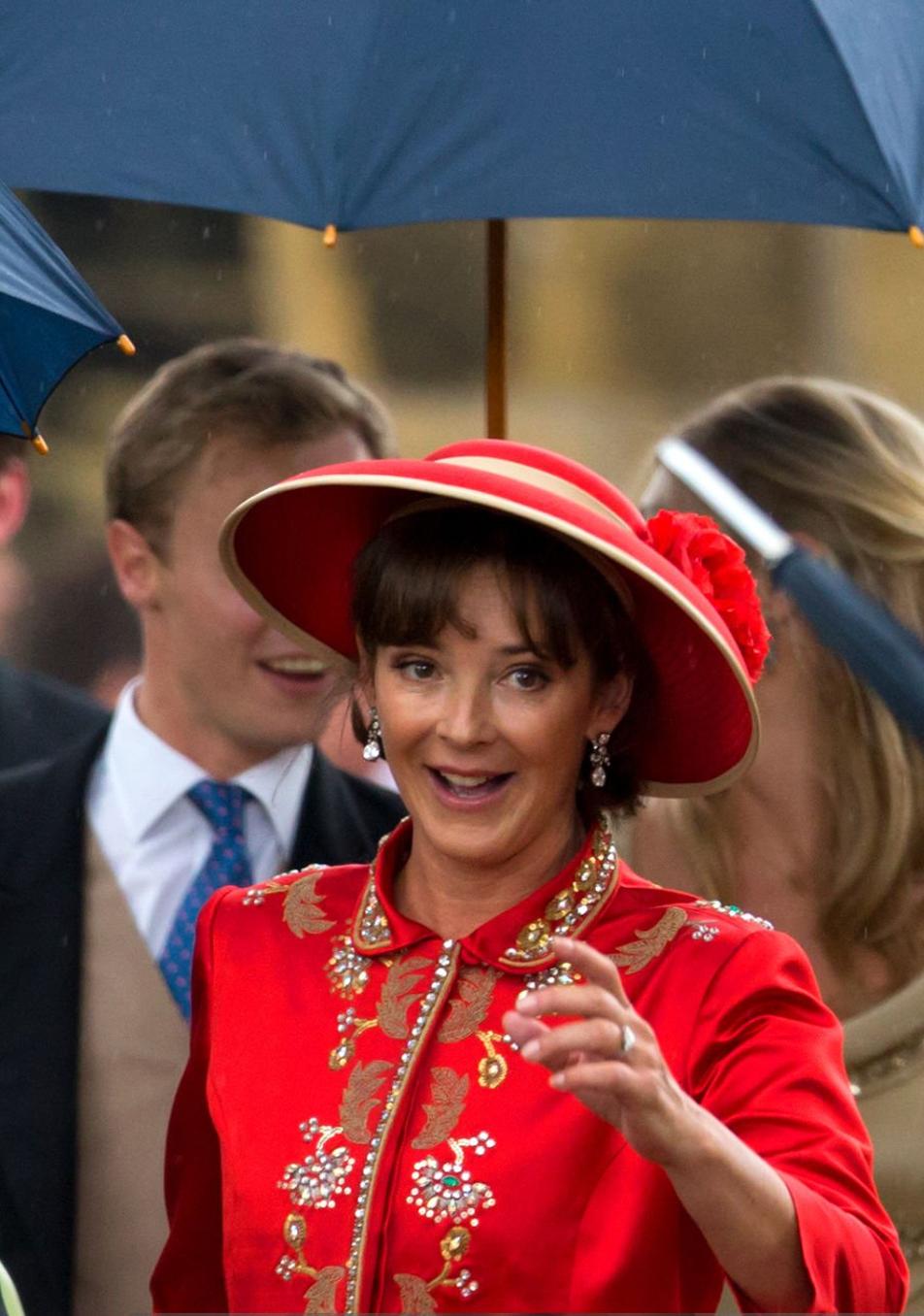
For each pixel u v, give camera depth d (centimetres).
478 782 939
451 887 977
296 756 1512
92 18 1404
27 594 2275
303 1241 929
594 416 2616
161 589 1516
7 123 1381
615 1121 813
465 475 921
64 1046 1441
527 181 1326
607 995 788
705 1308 931
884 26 1394
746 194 1323
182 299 2489
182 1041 1456
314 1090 957
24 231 1243
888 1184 1371
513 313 2600
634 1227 899
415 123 1342
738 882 1464
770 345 2638
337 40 1365
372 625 945
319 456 1516
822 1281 827
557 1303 895
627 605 945
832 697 1423
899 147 1345
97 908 1467
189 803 1499
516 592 919
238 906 1040
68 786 1501
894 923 1435
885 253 2641
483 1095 929
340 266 2556
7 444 1709
